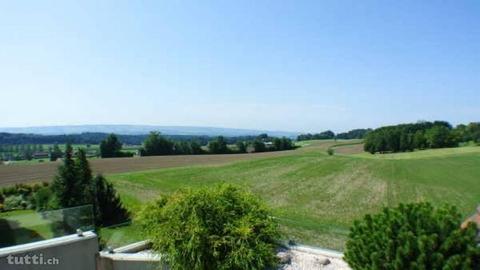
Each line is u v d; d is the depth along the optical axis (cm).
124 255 746
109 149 7825
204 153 9075
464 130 9800
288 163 6209
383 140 9256
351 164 5988
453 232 494
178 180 4378
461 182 4338
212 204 697
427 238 491
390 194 3672
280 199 3456
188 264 658
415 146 9200
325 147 10956
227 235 664
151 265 714
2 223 768
